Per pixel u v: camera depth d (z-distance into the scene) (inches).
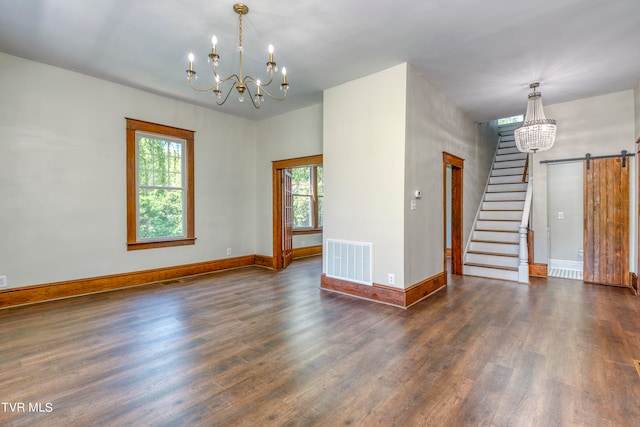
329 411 73.4
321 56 140.3
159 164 197.8
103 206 172.6
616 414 71.8
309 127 217.2
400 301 148.4
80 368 92.4
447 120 193.8
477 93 185.5
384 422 69.7
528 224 219.1
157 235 197.3
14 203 145.9
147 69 157.2
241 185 244.4
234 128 238.7
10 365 93.8
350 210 168.7
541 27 116.2
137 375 88.7
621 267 185.5
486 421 69.8
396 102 149.9
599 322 127.6
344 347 106.3
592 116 193.2
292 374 89.4
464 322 128.7
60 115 157.6
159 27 118.6
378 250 157.0
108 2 103.3
